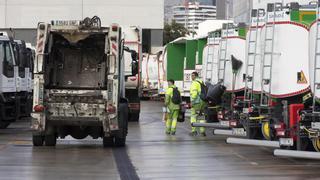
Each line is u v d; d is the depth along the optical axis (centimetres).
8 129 3966
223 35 3222
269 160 2425
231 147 2892
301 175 2031
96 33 2805
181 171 2125
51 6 9438
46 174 2047
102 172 2097
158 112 5872
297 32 2373
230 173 2077
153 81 8531
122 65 3036
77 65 2933
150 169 2172
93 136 2945
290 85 2384
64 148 2834
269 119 2473
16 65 3734
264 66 2467
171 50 5244
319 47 2147
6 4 9388
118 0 9512
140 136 3472
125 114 2850
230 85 3178
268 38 2452
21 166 2233
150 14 9588
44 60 2777
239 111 2911
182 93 4806
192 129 3525
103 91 2756
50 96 2773
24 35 9438
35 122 2773
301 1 2673
